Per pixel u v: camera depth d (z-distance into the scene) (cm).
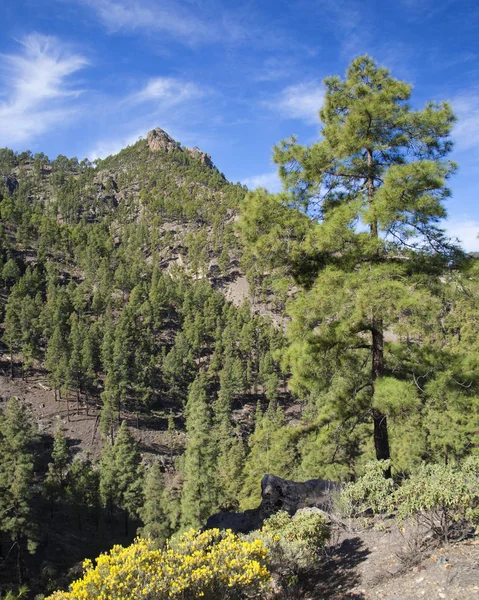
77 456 6831
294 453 1359
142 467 6394
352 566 698
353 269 1059
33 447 6681
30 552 3712
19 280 11112
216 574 527
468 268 1010
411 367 1070
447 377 998
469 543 623
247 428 8569
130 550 537
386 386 1009
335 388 1175
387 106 1072
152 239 18312
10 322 8850
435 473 648
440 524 674
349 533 861
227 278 15975
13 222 15762
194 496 3644
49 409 7975
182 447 7750
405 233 1044
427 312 912
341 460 1966
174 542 607
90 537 5006
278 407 8100
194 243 17250
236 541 619
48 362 8425
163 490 4600
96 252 14300
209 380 9769
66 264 14012
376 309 941
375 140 1153
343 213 1012
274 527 825
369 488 788
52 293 10969
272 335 10788
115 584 493
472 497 587
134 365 9081
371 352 1191
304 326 1041
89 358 8444
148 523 4441
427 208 988
